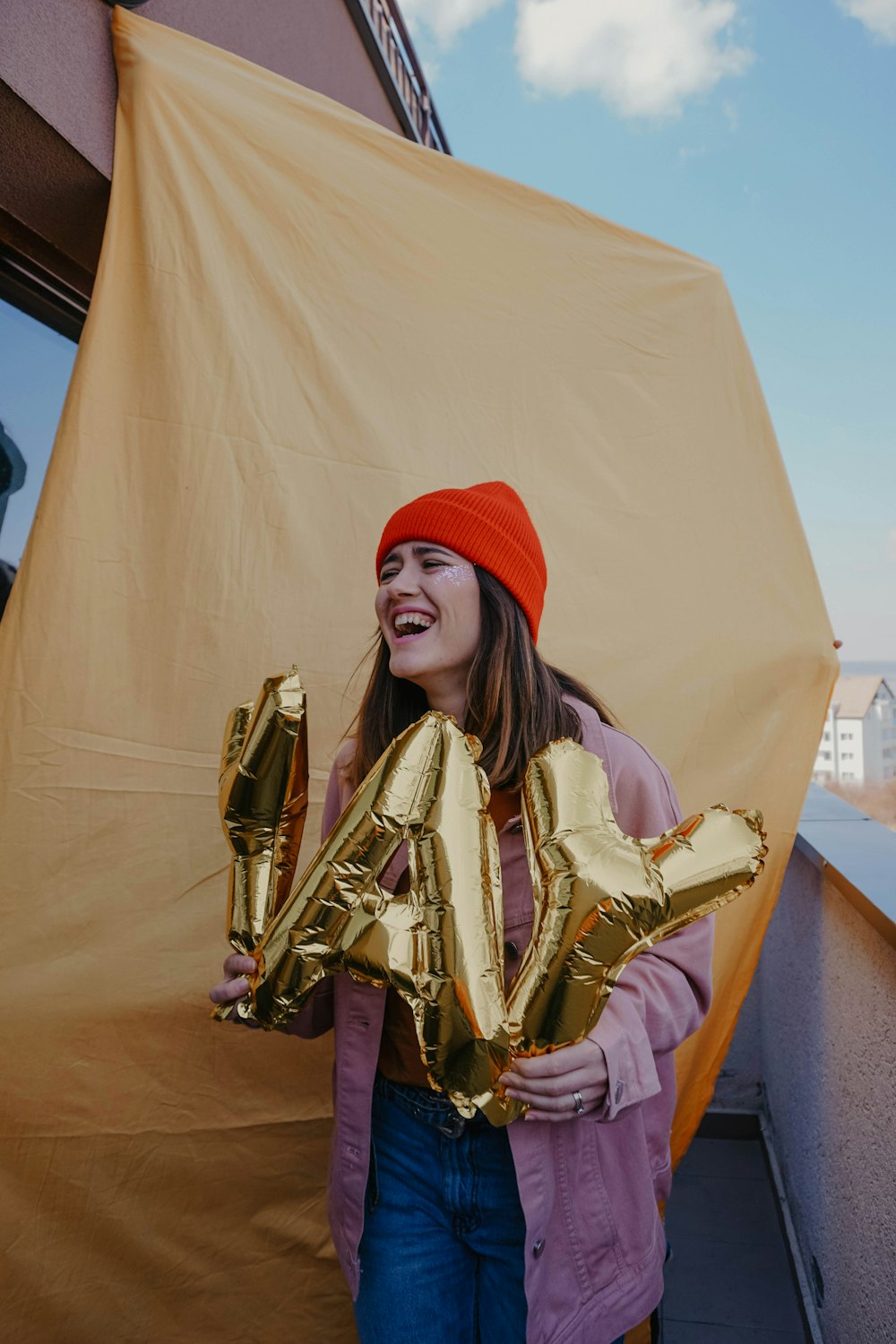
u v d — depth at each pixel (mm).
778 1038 2422
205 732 1456
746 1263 2039
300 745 1027
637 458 1836
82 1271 1399
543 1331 926
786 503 1908
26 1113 1362
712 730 1761
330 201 1653
